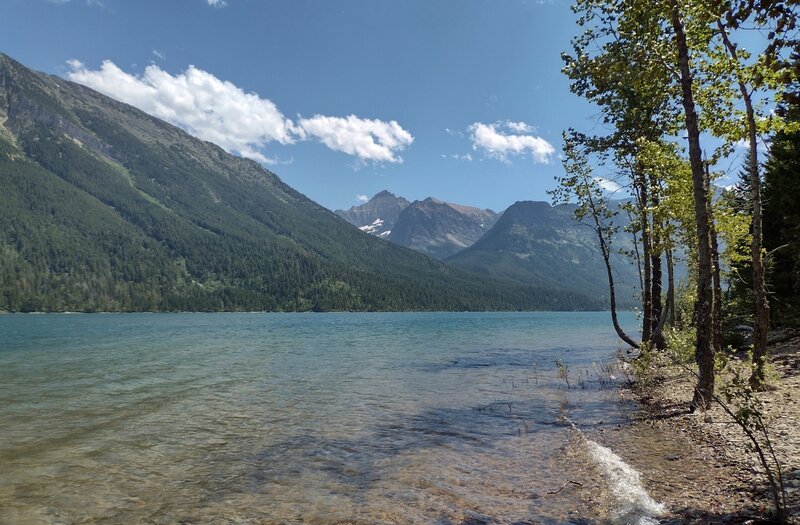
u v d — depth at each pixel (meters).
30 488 10.30
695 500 8.20
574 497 8.96
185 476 10.99
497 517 8.23
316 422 16.34
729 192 20.34
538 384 24.16
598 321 146.50
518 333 78.12
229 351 45.19
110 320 137.50
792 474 8.57
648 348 23.59
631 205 27.14
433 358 38.44
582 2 20.73
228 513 8.87
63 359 37.62
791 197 25.28
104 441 14.09
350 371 30.30
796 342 24.84
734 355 25.20
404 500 9.26
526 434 14.26
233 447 13.39
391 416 17.20
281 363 35.00
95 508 9.21
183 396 21.52
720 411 14.01
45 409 18.77
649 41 16.53
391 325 111.19
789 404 13.46
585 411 17.06
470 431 14.85
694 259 27.69
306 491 9.91
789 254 26.66
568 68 24.83
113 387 24.08
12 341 57.09
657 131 25.23
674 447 11.64
